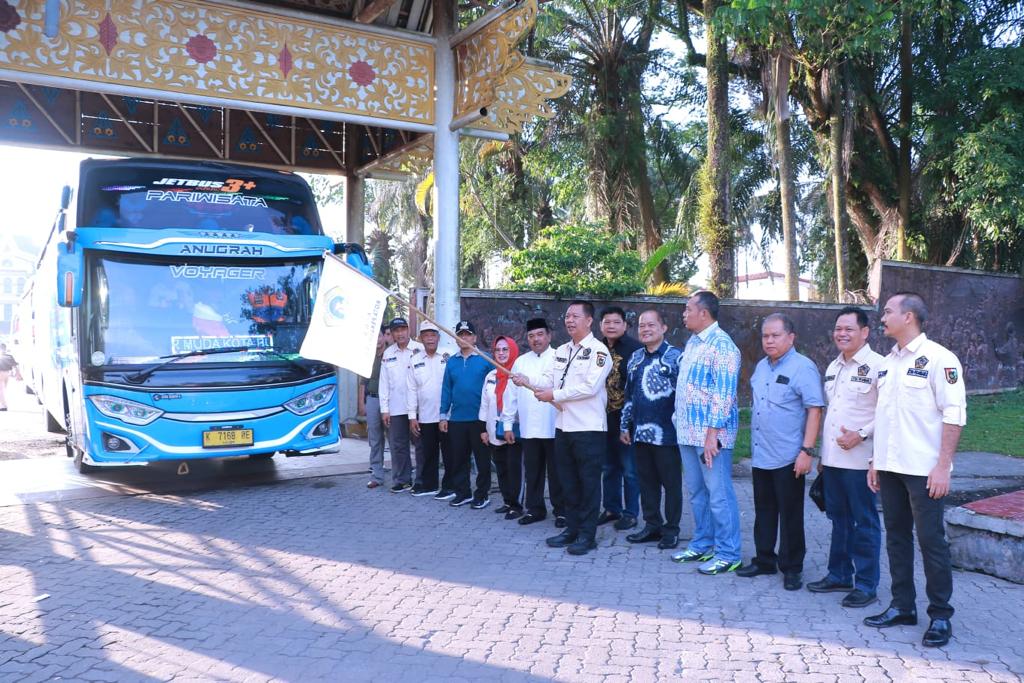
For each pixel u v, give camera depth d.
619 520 7.27
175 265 8.54
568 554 6.43
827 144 23.33
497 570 6.02
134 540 6.87
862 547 5.22
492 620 5.00
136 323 8.31
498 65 9.34
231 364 8.56
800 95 23.00
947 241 22.22
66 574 5.95
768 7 15.40
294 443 8.78
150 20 8.62
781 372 5.61
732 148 26.55
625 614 5.09
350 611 5.18
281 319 8.86
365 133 13.95
